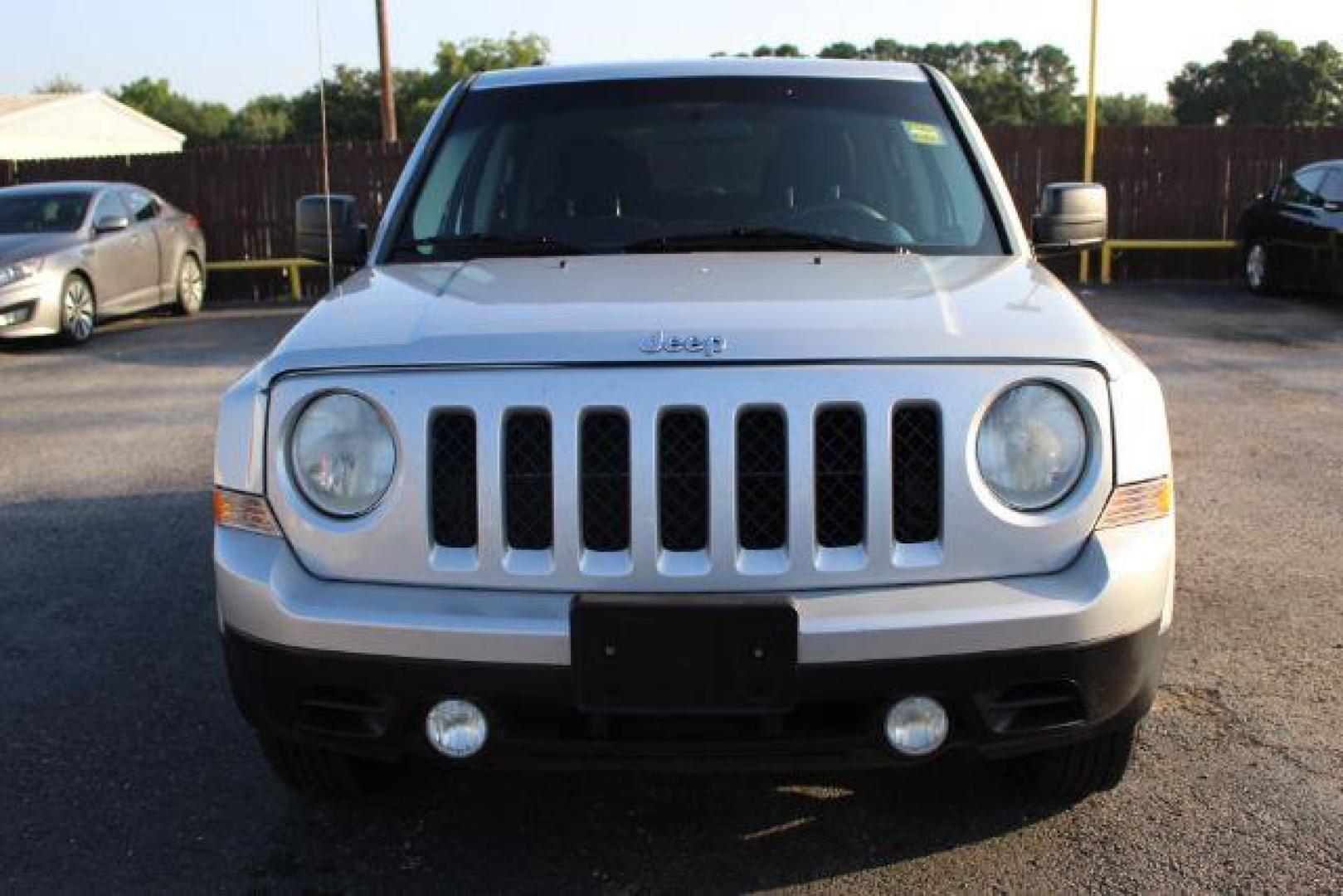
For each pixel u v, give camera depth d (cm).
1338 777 326
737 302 279
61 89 6844
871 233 357
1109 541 255
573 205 374
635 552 249
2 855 298
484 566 254
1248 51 6594
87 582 496
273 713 267
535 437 254
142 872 291
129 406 875
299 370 263
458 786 332
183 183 1623
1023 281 306
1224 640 420
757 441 252
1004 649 247
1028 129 1627
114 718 373
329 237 402
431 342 261
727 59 423
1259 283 1428
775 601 243
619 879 287
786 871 289
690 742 251
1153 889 277
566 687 248
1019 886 280
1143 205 1641
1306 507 580
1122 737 290
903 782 328
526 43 4806
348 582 260
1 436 780
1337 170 1323
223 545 267
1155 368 971
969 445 251
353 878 289
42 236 1189
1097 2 1559
